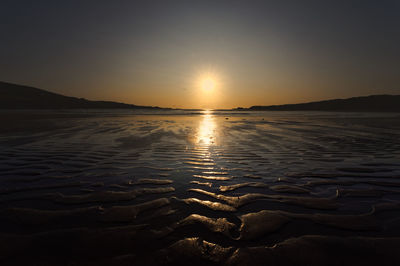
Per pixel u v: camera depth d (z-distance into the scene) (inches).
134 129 503.2
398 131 479.2
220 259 70.3
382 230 86.7
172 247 76.0
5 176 154.3
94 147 274.7
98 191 128.3
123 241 78.7
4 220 92.0
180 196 122.8
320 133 446.9
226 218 97.3
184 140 343.9
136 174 164.9
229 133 446.0
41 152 239.0
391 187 138.2
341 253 72.9
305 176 162.6
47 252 72.4
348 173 170.1
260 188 137.0
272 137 387.2
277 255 72.1
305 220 95.4
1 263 67.2
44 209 103.2
